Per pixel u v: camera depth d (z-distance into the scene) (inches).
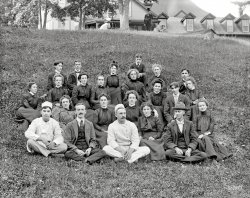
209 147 423.2
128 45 926.4
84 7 1593.3
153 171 374.3
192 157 408.8
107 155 408.8
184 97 497.4
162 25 2187.5
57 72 567.5
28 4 1523.1
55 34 1000.9
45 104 423.8
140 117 460.1
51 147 404.2
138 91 545.0
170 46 968.3
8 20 1501.0
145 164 398.6
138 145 418.9
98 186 327.3
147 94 546.6
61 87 532.1
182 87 562.9
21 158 386.9
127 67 759.1
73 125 416.2
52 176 340.8
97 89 538.3
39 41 912.9
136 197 307.6
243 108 622.5
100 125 464.8
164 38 1079.6
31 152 407.8
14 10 1508.4
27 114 490.9
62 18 1720.0
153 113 458.3
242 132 517.3
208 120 463.5
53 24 2081.7
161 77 576.7
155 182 343.0
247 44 1195.3
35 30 1035.9
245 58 938.1
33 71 711.7
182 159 411.2
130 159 403.5
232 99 660.7
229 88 715.4
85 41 943.7
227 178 365.4
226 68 835.4
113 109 475.8
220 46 1058.1
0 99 572.1
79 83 568.7
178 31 2265.0
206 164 407.8
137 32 1193.4
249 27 2358.5
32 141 402.3
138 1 2213.3
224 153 434.0
